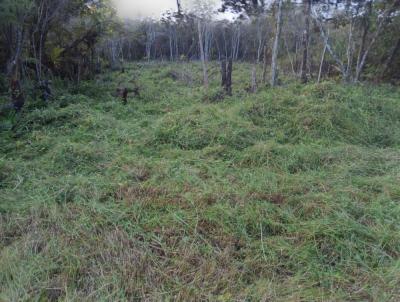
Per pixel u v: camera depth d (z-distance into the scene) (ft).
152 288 7.13
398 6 25.99
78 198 10.54
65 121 17.49
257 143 14.39
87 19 30.01
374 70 28.99
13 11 18.98
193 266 7.72
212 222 9.16
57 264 7.80
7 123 17.01
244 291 7.04
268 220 9.21
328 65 32.14
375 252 8.13
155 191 10.70
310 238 8.57
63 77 30.45
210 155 13.69
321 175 11.98
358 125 16.84
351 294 7.00
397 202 10.19
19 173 12.26
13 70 21.63
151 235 8.69
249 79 31.22
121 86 27.91
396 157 13.43
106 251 8.10
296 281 7.33
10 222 9.44
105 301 6.76
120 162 13.06
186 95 24.97
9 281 7.32
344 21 27.91
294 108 17.52
